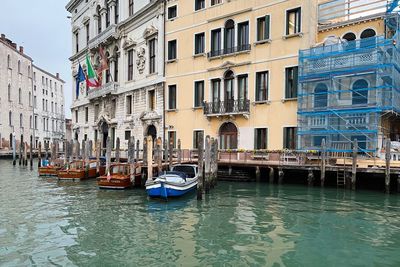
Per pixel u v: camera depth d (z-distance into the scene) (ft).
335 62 54.39
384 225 29.86
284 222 30.91
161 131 80.69
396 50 53.67
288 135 60.85
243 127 66.08
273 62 62.59
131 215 33.71
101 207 37.47
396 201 39.52
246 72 65.98
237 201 40.27
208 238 26.35
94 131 115.24
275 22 62.59
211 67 71.46
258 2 64.59
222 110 68.23
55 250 23.84
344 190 46.65
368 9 58.03
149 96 86.33
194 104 74.38
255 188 49.75
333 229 28.71
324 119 55.16
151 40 85.61
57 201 41.16
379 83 50.55
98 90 106.52
